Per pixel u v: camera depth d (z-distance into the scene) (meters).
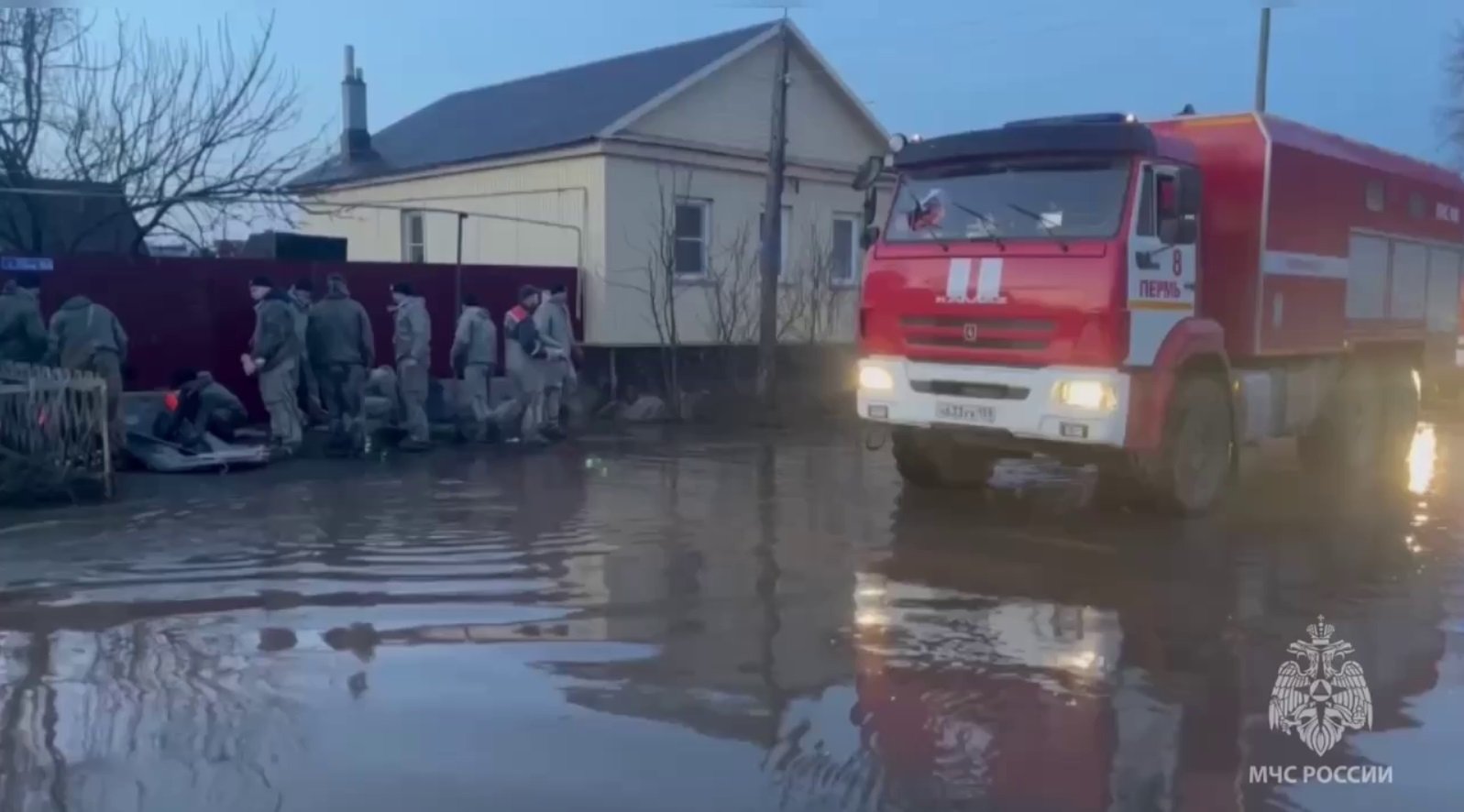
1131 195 9.49
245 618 7.13
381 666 6.29
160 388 15.18
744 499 11.33
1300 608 7.77
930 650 6.75
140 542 9.09
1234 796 4.95
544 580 8.09
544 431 15.34
